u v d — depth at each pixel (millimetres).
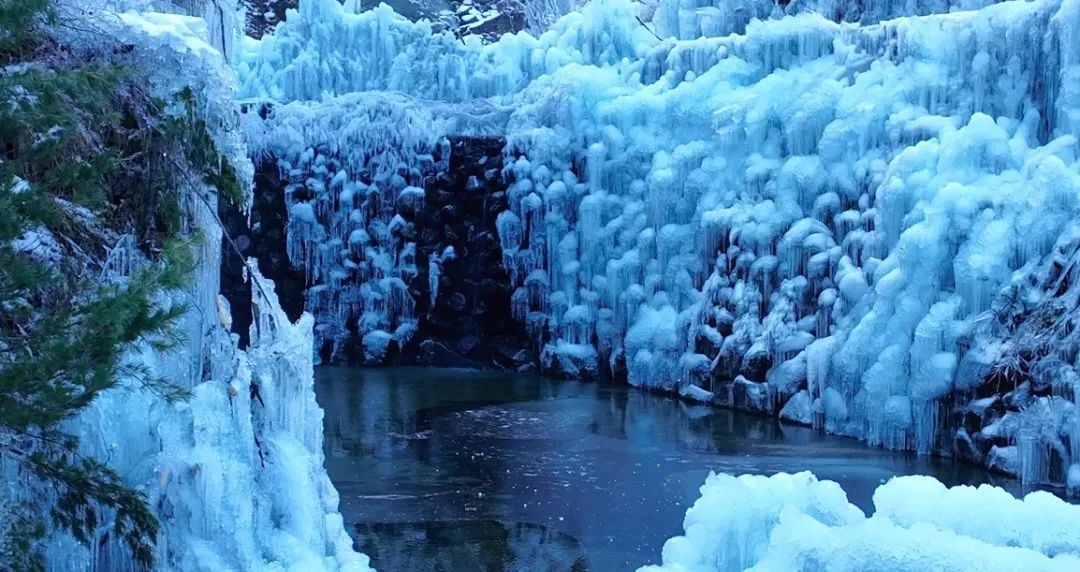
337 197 19406
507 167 18969
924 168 13500
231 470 6039
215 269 7227
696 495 10609
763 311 15438
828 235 14867
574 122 18625
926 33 14883
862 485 10875
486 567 8375
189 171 6344
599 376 18234
